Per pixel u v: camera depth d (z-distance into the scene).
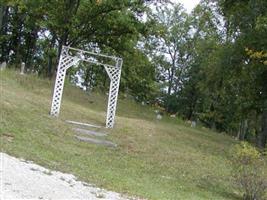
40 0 35.88
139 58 42.75
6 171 11.08
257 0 27.27
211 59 34.28
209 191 15.95
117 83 24.23
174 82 62.34
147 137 23.31
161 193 13.44
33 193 9.65
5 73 31.59
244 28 28.02
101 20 36.69
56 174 12.33
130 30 37.16
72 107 27.39
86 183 12.18
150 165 17.91
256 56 26.11
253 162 15.73
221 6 31.48
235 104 38.66
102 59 38.72
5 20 47.75
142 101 57.22
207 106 53.75
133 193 12.33
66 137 18.98
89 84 56.53
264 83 29.48
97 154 17.56
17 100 22.70
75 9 36.06
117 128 23.89
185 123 42.00
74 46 36.84
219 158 21.89
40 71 46.75
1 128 16.80
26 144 15.78
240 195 16.28
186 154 21.27
